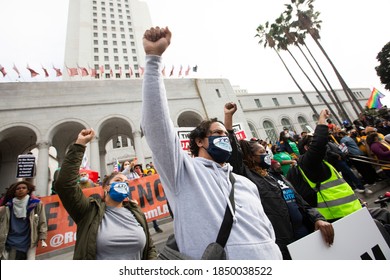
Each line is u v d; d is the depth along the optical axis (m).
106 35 47.34
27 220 3.47
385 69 29.12
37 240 3.52
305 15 20.06
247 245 1.08
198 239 1.08
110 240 1.82
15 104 13.20
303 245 1.64
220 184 1.29
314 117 30.58
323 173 2.60
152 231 5.37
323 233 1.77
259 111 27.91
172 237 1.34
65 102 14.27
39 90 14.00
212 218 1.11
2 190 14.78
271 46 21.77
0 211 3.30
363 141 6.52
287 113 29.19
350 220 1.93
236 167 2.07
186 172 1.29
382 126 8.71
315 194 2.62
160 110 1.20
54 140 16.02
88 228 1.86
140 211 2.31
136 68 45.91
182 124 20.55
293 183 2.79
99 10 50.25
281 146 7.54
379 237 1.98
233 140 2.14
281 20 21.14
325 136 2.38
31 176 4.52
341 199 2.54
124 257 1.85
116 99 15.59
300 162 2.68
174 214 1.21
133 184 5.87
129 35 50.03
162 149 1.18
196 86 19.19
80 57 42.41
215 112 18.23
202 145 1.58
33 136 15.11
